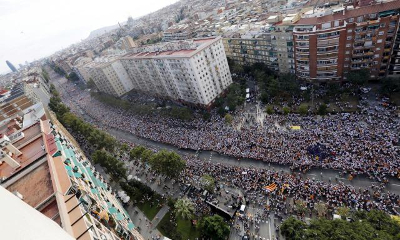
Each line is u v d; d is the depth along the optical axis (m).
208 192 80.62
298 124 95.00
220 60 130.88
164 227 75.06
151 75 152.38
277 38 119.94
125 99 188.88
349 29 94.94
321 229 50.75
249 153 89.50
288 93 113.81
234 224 69.94
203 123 118.69
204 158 96.69
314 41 103.56
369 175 67.56
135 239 46.94
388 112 85.38
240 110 118.50
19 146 46.16
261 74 128.50
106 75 183.12
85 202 32.25
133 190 89.00
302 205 64.81
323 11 109.94
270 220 67.12
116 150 120.44
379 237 43.75
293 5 172.25
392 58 95.44
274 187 73.50
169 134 119.62
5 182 32.56
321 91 110.00
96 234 26.61
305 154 80.00
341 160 73.50
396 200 60.44
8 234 5.95
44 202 27.09
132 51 169.12
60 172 32.97
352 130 82.12
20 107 133.88
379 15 89.25
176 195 84.81
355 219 54.00
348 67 104.56
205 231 65.56
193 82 123.12
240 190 78.12
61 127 119.06
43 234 7.70
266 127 99.56
